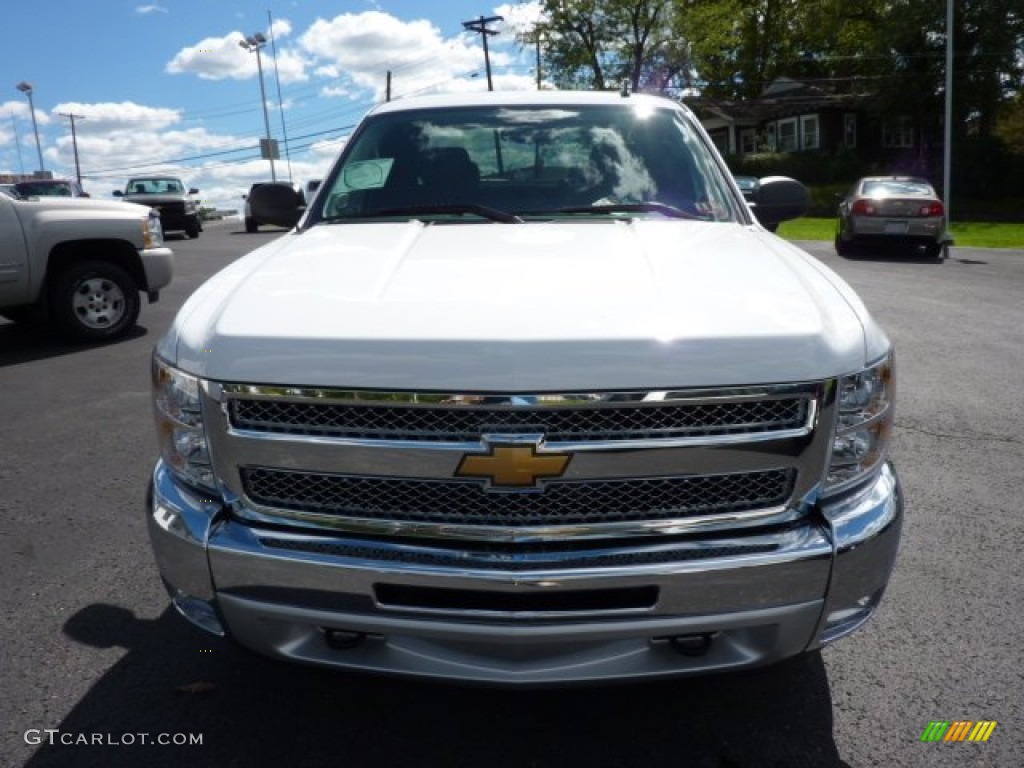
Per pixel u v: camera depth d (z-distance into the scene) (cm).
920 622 291
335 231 291
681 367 187
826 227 2445
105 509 391
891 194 1545
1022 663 267
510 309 199
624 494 192
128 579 324
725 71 5106
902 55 3684
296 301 212
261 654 215
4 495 409
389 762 226
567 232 276
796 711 246
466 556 193
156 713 246
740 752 230
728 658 207
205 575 205
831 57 4722
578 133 347
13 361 706
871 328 212
